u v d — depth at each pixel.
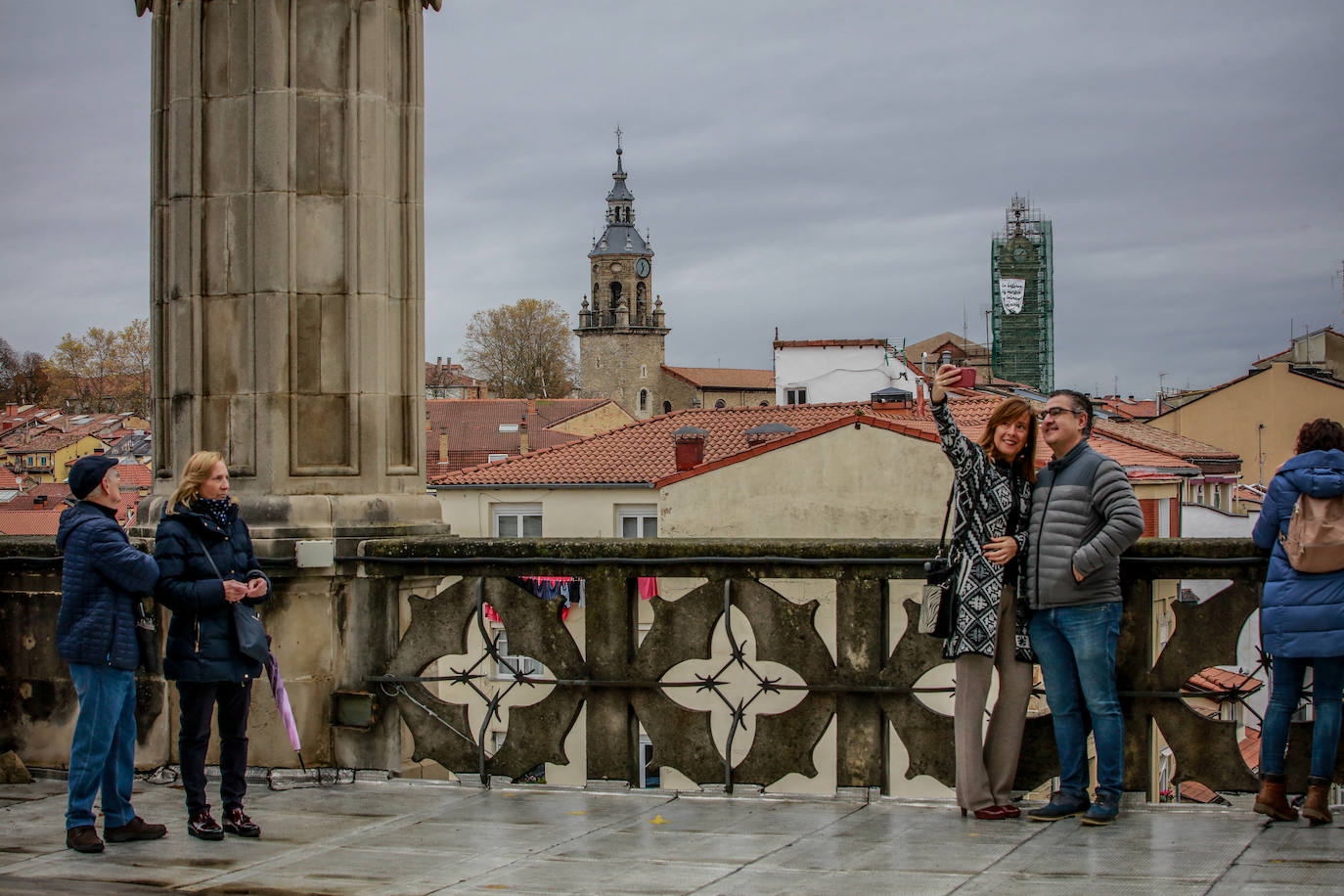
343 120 7.93
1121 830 6.32
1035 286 152.00
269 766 7.70
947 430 6.49
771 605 7.07
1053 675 6.54
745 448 34.81
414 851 6.33
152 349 8.28
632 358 186.12
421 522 8.11
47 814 7.19
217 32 7.93
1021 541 6.48
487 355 165.25
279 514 7.71
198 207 7.93
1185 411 64.19
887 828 6.49
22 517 56.94
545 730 7.41
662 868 5.94
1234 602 6.57
